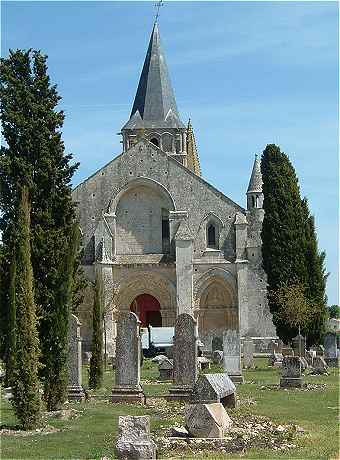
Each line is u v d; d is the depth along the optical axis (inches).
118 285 2647.6
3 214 1535.4
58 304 1015.6
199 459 651.5
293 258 2317.9
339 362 1995.6
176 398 1109.7
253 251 2645.2
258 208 2888.8
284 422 876.0
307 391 1264.8
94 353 1363.2
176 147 3230.8
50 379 1001.5
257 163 3011.8
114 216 2677.2
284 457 660.1
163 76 3304.6
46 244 1473.9
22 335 871.7
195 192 2687.0
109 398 1129.4
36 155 1568.7
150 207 2714.1
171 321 2640.3
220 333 2554.1
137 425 654.5
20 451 711.7
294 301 2203.5
